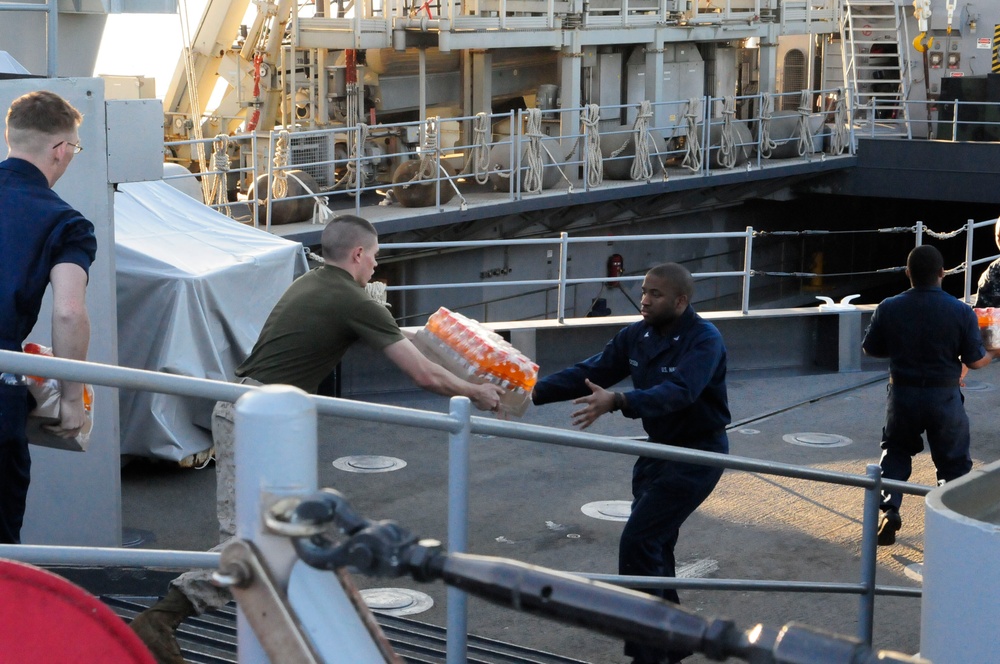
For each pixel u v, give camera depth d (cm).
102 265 471
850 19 2138
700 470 426
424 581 104
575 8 1777
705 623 93
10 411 291
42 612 144
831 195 2095
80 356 294
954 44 2086
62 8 704
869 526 421
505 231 1675
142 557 233
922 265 588
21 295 289
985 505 239
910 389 593
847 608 536
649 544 427
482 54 1795
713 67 2134
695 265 2050
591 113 1680
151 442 691
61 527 474
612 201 1794
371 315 357
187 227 811
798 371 1012
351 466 731
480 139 1572
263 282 771
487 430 276
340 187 1686
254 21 1786
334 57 1714
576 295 1852
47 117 299
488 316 1717
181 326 696
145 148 479
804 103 1967
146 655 150
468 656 410
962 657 215
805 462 768
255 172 1291
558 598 98
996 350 608
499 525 638
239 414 109
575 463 752
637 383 434
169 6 652
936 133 1998
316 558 106
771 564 587
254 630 113
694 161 1850
